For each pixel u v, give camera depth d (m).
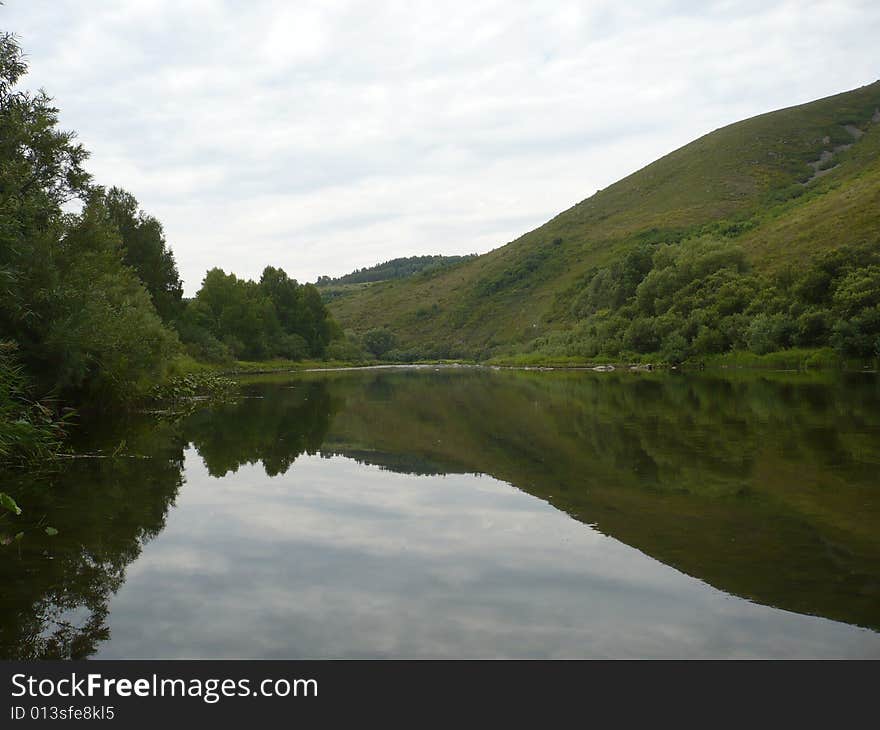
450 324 154.38
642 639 4.78
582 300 99.88
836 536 7.02
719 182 155.00
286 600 5.57
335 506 8.84
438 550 6.88
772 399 23.64
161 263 54.12
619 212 171.38
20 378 14.63
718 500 8.72
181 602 5.56
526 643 4.75
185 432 17.14
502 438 15.37
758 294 62.28
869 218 72.00
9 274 14.61
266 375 62.19
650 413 20.08
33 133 18.14
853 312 50.06
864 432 14.57
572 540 7.14
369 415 21.48
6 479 10.86
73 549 7.02
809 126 171.00
